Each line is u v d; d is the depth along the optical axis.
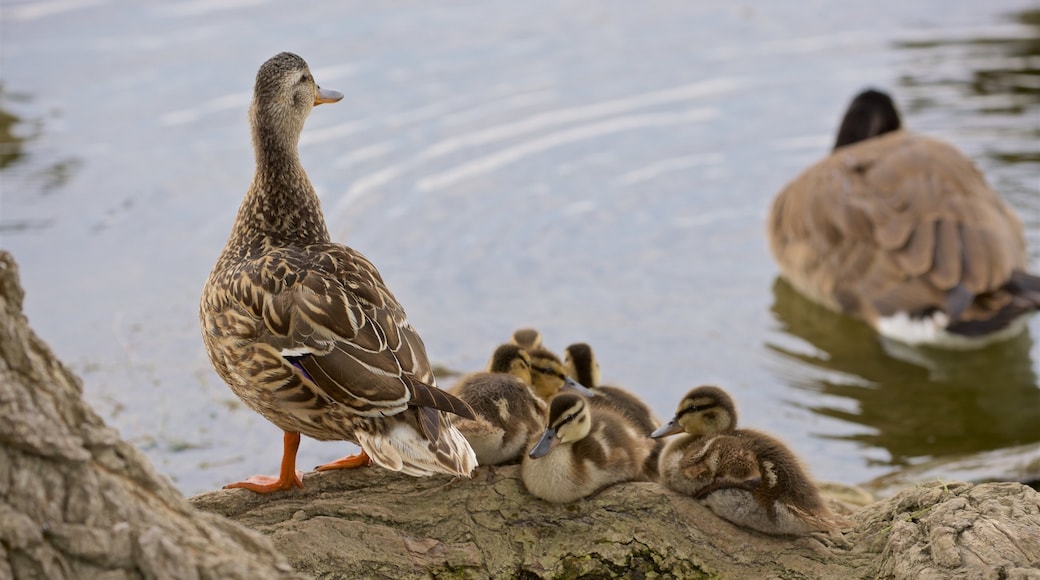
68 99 22.12
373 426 8.22
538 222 19.00
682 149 21.20
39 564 6.17
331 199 19.34
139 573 6.32
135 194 19.44
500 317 16.45
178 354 15.38
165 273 17.36
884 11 26.17
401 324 8.55
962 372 15.81
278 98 9.46
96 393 14.40
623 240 18.62
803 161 20.89
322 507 8.80
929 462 13.33
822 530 8.70
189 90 22.42
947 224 16.64
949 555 7.99
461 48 24.27
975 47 24.47
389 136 21.30
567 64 23.80
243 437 13.63
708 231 19.06
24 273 17.25
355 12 25.61
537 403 10.03
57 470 6.25
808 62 24.02
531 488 9.01
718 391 9.80
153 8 25.62
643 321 16.56
